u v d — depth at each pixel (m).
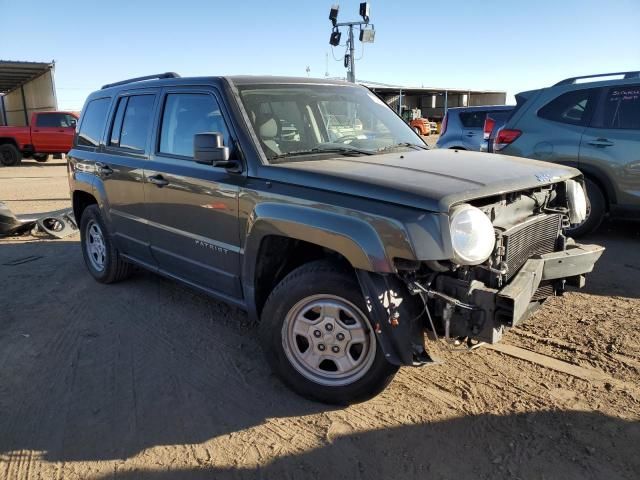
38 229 8.19
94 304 5.04
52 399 3.42
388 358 2.84
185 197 3.97
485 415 3.08
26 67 25.97
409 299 2.89
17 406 3.35
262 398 3.36
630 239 6.71
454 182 2.94
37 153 21.34
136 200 4.61
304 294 3.15
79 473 2.74
